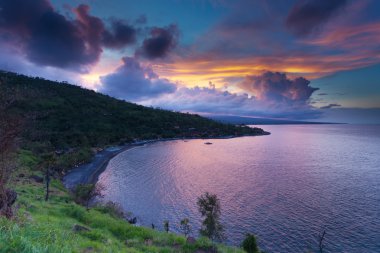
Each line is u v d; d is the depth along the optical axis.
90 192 68.94
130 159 171.88
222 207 87.00
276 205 89.44
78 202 65.94
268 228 71.31
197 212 83.06
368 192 105.94
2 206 16.30
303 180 125.38
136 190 105.38
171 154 197.38
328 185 116.25
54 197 64.69
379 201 94.62
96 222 33.84
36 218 23.81
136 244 25.47
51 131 176.75
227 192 104.44
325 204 90.94
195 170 145.25
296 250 60.22
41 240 9.79
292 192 105.25
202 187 111.50
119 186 110.31
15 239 8.12
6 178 17.34
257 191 106.19
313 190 108.38
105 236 23.06
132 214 79.94
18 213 18.05
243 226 72.50
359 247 61.97
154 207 87.06
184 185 114.12
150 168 147.25
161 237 29.08
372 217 79.44
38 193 63.91
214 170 146.12
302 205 89.69
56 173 107.94
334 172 144.62
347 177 132.50
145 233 30.78
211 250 25.58
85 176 120.19
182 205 89.12
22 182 66.56
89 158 153.88
